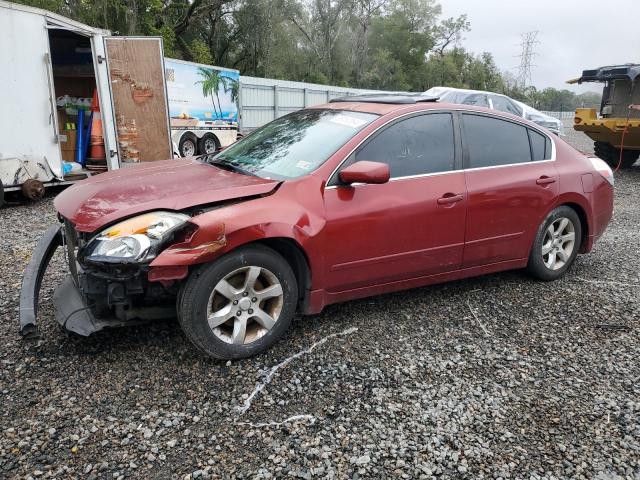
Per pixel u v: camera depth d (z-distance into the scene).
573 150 5.22
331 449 2.70
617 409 3.13
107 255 3.11
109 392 3.10
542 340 3.96
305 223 3.55
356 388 3.23
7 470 2.47
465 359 3.63
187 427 2.82
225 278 3.33
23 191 8.61
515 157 4.70
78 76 10.70
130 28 25.08
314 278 3.68
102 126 9.74
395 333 3.96
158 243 3.16
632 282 5.21
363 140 3.91
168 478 2.47
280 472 2.53
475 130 4.49
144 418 2.88
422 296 4.68
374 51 57.78
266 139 4.45
